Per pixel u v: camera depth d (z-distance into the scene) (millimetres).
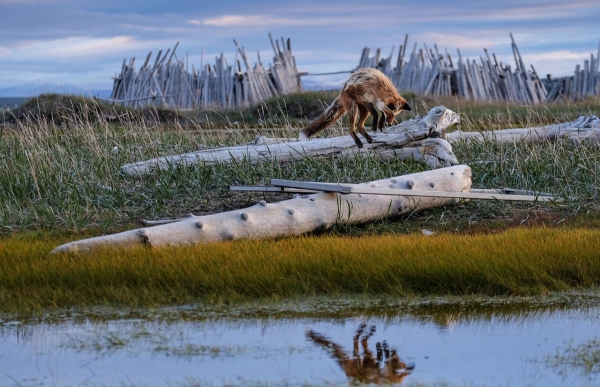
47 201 14461
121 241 10938
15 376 7055
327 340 8156
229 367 7312
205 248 10734
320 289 9969
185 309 9219
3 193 14547
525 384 6875
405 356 7664
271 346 7930
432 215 13883
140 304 9312
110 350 7797
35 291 9484
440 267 10195
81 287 9609
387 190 12484
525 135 18516
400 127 16375
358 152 16188
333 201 12789
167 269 9922
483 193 13430
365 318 8961
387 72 49094
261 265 10203
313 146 16375
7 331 8406
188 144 18828
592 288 10242
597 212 14102
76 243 10742
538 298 9852
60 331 8398
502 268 10344
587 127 18594
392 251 10789
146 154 17703
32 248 11039
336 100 15859
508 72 48750
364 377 7082
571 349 7918
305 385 6879
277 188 13367
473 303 9617
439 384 6922
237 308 9281
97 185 15102
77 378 7023
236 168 15875
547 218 13836
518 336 8344
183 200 14750
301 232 12375
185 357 7594
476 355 7703
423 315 9102
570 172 15898
